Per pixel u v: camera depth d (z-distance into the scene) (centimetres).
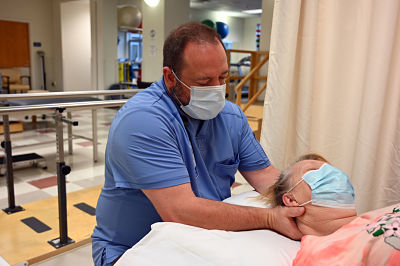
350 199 99
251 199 128
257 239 100
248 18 1494
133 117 106
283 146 169
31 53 1073
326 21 161
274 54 165
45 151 453
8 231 201
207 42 107
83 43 1116
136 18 946
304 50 161
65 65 1093
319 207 99
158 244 97
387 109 148
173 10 673
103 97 870
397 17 139
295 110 172
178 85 113
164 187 102
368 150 147
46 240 191
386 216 83
